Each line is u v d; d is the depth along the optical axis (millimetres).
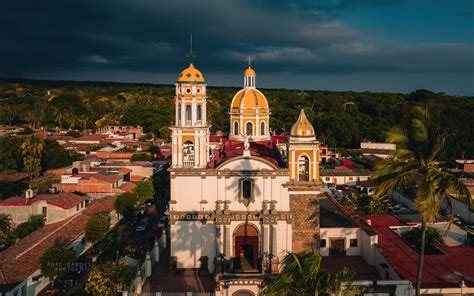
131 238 83062
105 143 161125
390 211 91688
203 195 58188
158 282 54906
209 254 58344
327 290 28703
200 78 59781
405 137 37750
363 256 60938
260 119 76062
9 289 54594
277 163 61688
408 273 49719
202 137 59094
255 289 50781
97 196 100938
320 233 61656
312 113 196250
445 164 40375
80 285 63219
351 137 175875
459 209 86375
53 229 76062
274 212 57406
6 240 75188
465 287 46000
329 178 122938
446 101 199625
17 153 123500
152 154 145375
